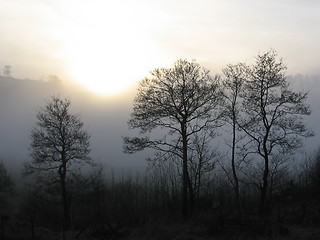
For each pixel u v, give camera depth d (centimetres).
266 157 3609
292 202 3597
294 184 4172
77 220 4419
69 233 2969
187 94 3847
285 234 2297
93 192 4866
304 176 4412
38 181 4800
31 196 5472
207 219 2745
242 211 3241
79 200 4828
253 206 3738
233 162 3903
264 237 2247
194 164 4338
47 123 4747
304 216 2794
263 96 3631
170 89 3859
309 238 2202
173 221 3206
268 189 4191
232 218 2488
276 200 3700
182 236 2358
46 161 4716
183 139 3891
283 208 3278
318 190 3856
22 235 2791
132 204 4378
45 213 5134
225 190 4456
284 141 3631
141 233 2612
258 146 3672
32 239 2672
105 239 2591
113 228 2802
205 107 3931
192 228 2556
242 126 3781
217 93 3922
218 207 3744
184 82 3875
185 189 3788
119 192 4975
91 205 4794
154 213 3844
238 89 3912
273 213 3078
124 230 2711
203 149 4300
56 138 4703
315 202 3438
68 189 4791
